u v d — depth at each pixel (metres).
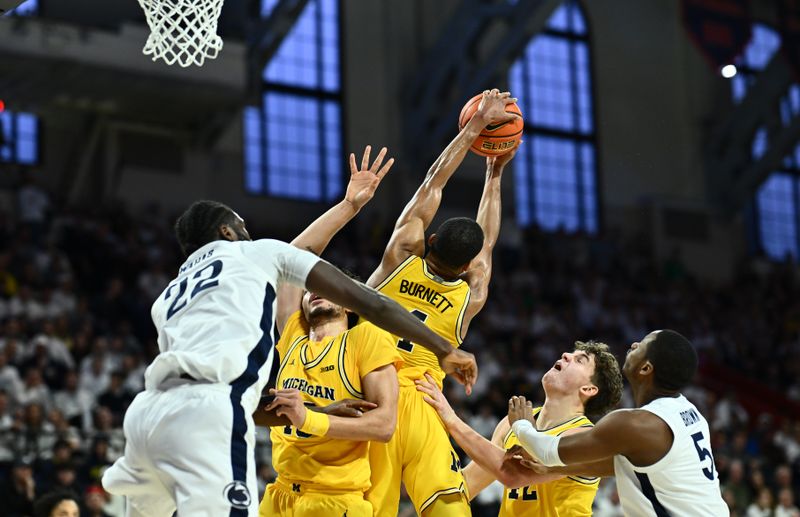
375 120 20.23
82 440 10.52
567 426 4.59
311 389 4.23
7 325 12.46
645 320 19.05
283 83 19.78
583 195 22.09
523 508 4.64
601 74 22.80
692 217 22.70
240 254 3.65
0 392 10.56
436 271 4.58
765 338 20.47
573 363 4.70
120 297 14.55
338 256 17.52
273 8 16.97
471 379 3.71
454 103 19.11
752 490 12.78
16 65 15.01
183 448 3.33
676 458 3.92
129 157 18.06
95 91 16.25
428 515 4.34
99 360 12.04
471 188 20.06
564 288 19.02
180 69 16.03
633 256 21.70
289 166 19.58
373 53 20.55
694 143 23.25
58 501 5.74
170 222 17.67
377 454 4.33
